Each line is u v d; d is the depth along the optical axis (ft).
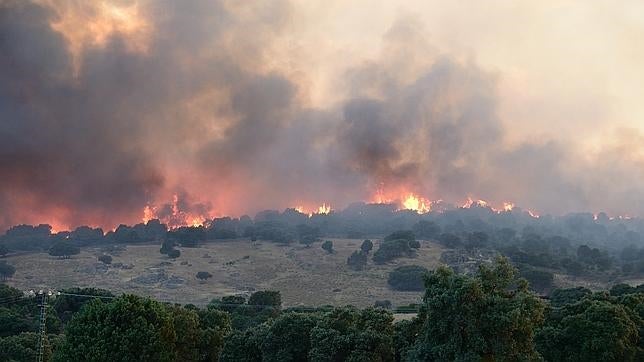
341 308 197.26
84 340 183.32
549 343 187.42
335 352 177.58
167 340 192.95
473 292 152.25
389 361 177.37
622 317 182.19
